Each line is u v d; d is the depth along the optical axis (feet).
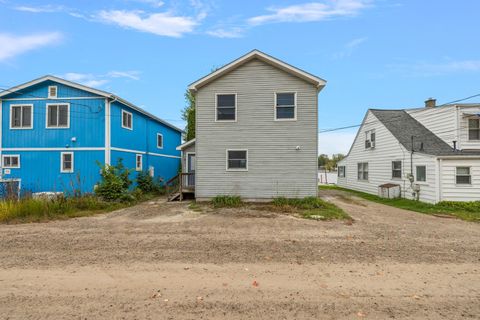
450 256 17.87
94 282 13.55
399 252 18.62
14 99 52.49
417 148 50.93
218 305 11.35
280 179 44.21
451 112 51.26
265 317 10.44
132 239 21.68
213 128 45.16
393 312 10.87
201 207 39.27
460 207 40.45
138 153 62.39
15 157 52.03
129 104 55.98
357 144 74.90
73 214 32.65
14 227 26.14
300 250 18.90
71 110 51.31
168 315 10.53
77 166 50.72
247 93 45.03
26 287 12.96
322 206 38.86
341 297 12.12
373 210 38.99
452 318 10.47
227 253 18.17
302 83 44.55
